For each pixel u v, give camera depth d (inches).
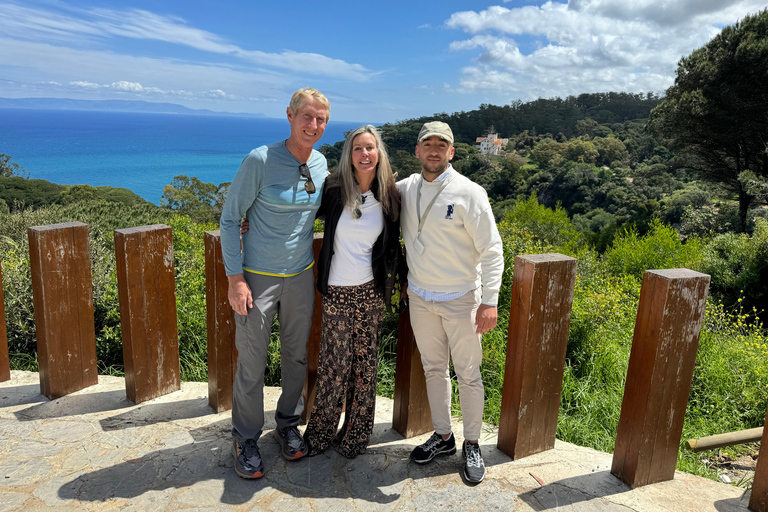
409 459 74.8
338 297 69.2
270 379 124.3
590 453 77.1
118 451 74.2
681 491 66.7
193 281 176.1
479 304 70.1
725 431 118.2
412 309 72.9
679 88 847.7
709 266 381.7
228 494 65.2
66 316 89.0
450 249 67.5
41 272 83.6
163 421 83.5
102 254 173.8
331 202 68.8
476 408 70.9
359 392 72.1
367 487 67.7
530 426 74.0
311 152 69.6
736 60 730.2
